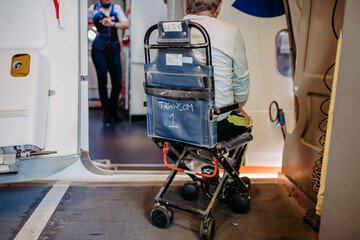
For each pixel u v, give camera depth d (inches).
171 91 74.9
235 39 78.1
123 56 230.4
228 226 89.7
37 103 86.5
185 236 85.3
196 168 99.2
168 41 70.6
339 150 61.9
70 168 114.7
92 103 246.7
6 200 100.9
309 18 97.3
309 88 98.0
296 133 105.7
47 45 92.1
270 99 129.9
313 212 91.8
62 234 84.7
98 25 190.2
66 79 95.9
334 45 85.9
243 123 89.7
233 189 99.5
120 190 109.0
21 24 88.4
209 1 78.5
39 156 95.4
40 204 99.0
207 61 68.8
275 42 126.1
